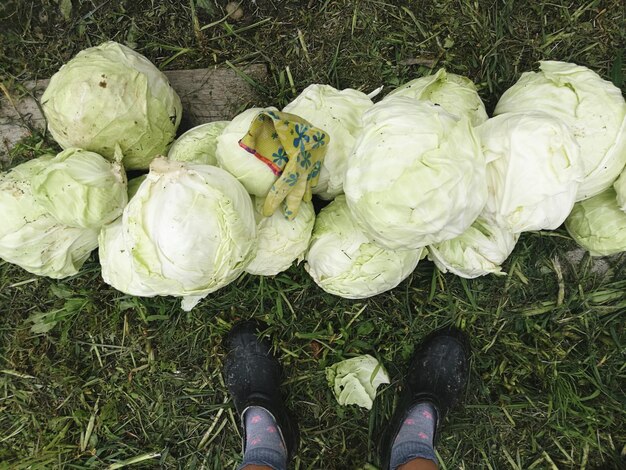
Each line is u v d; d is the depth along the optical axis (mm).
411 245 648
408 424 891
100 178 688
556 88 714
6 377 961
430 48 905
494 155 646
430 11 896
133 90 703
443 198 591
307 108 726
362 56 907
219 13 907
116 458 968
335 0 899
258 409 908
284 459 874
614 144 689
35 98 924
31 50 920
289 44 909
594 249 809
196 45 913
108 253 718
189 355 951
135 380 962
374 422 949
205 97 913
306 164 672
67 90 684
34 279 938
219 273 629
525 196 633
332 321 947
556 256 919
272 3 907
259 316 946
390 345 941
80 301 935
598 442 926
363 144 632
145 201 602
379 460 935
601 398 927
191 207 596
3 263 936
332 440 957
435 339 928
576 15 881
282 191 673
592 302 924
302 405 960
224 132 691
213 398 961
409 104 638
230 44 914
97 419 965
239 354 927
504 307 930
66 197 673
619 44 886
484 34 890
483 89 904
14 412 970
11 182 732
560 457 946
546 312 932
